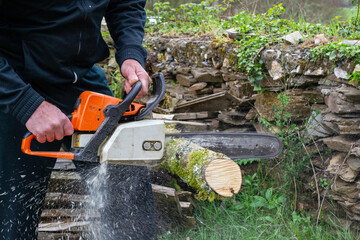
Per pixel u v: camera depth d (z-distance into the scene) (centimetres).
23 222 186
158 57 456
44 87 180
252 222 284
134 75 182
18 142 176
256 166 338
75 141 162
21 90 153
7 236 180
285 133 306
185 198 298
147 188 206
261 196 315
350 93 255
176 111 386
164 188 279
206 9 556
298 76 300
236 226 274
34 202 191
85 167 181
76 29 172
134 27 203
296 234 261
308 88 304
